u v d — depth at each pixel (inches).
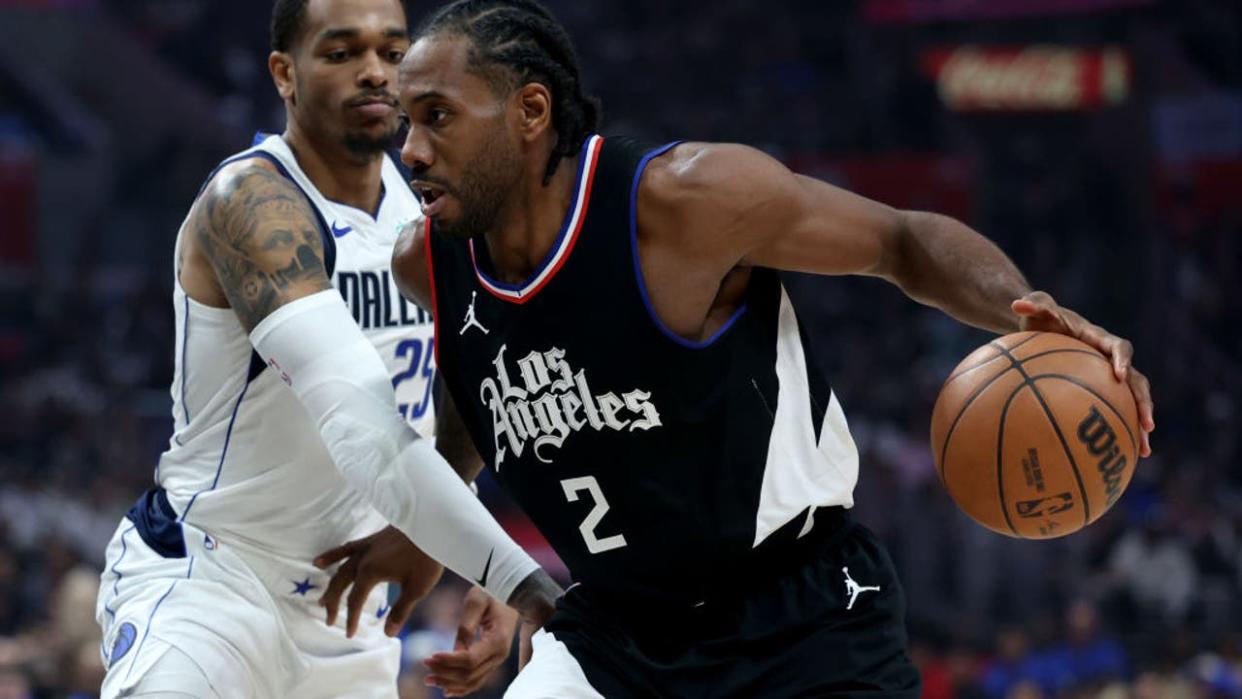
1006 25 964.6
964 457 130.1
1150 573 495.2
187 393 160.4
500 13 127.9
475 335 133.7
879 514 505.7
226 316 155.7
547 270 128.0
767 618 132.4
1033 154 885.8
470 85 126.1
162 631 154.1
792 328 135.6
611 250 126.8
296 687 163.3
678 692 131.7
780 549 134.6
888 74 898.1
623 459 129.3
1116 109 888.3
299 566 160.7
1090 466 127.6
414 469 135.9
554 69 127.6
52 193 791.7
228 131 870.4
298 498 159.0
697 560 131.9
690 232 125.6
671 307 126.9
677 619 134.3
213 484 159.6
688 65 930.1
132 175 819.4
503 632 165.2
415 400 165.9
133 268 781.3
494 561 137.1
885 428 636.7
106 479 506.0
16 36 856.9
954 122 878.4
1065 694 421.1
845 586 134.4
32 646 368.5
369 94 155.3
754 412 130.5
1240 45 935.0
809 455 134.5
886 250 135.5
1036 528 130.7
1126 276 796.0
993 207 832.3
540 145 128.3
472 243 133.3
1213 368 730.2
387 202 164.9
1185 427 665.6
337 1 154.6
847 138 842.8
